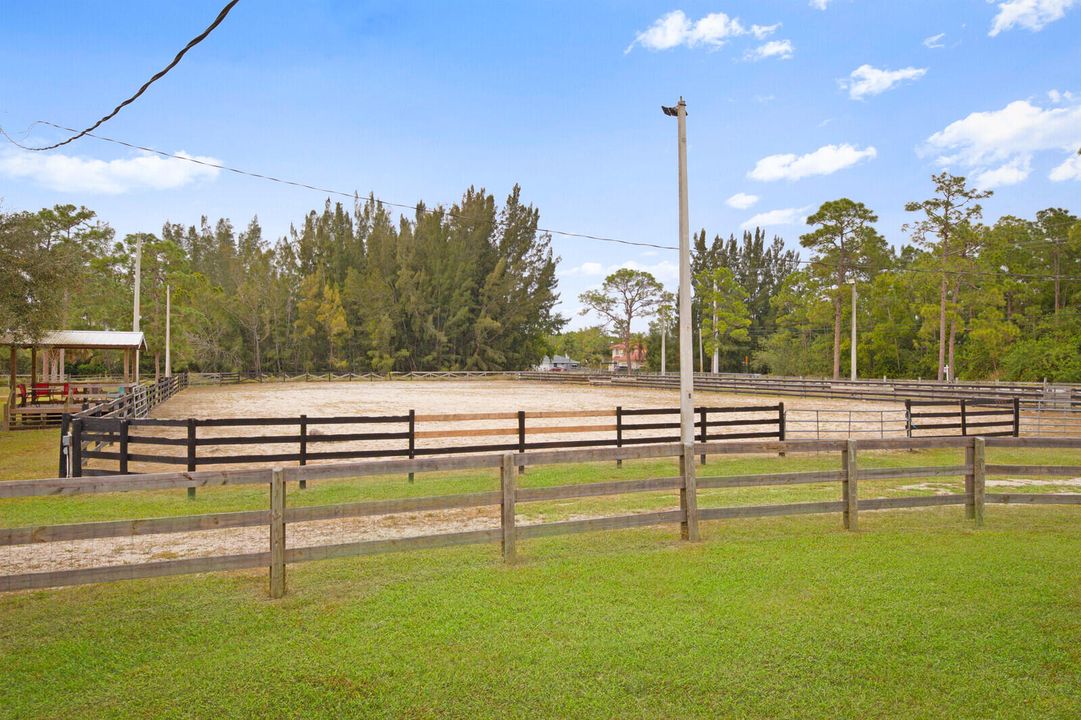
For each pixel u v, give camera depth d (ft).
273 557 18.61
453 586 19.58
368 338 266.16
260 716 12.60
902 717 12.55
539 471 44.98
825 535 25.29
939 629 16.21
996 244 167.94
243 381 208.95
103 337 88.79
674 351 277.85
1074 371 145.69
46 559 24.27
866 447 26.20
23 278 71.10
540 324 298.15
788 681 13.85
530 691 13.48
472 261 277.03
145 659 14.94
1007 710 12.73
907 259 242.37
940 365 163.12
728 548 23.41
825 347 227.61
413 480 41.29
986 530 26.16
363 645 15.53
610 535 25.90
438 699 13.19
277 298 262.47
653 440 51.01
